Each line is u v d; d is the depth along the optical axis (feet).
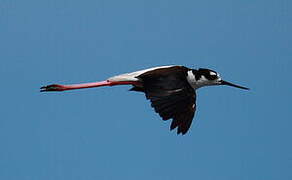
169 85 51.11
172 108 49.88
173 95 50.42
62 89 57.93
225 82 59.21
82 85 58.03
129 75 54.90
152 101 50.60
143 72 54.08
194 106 49.93
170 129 49.34
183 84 51.13
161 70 53.52
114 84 55.93
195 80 56.49
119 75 55.67
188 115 49.67
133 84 54.90
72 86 58.13
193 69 56.29
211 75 57.36
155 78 52.37
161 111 50.01
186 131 49.32
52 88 58.08
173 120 49.60
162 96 50.55
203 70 56.80
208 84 57.41
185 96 50.21
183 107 49.85
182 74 53.42
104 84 57.36
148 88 51.75
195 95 50.37
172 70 53.42
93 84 57.62
